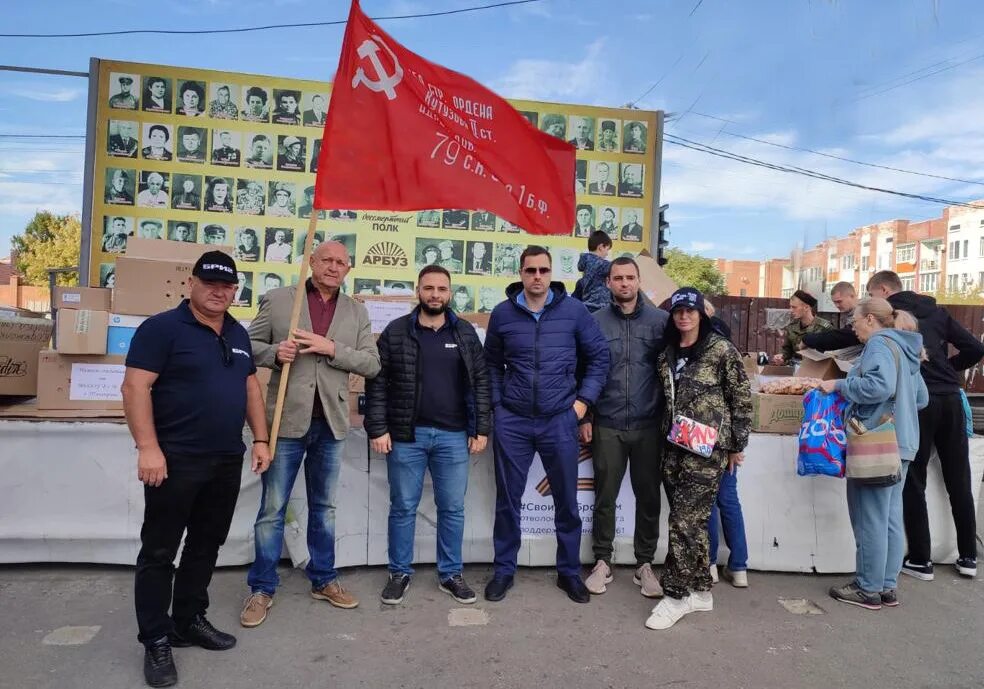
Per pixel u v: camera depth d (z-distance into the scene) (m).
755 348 11.40
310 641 3.11
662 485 4.01
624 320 3.77
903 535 3.83
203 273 2.70
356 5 3.46
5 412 3.77
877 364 3.47
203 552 2.96
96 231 5.82
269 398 3.38
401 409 3.49
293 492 3.84
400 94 3.54
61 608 3.35
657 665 2.98
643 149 6.47
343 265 3.38
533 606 3.55
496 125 3.74
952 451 4.09
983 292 41.50
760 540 4.11
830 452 3.61
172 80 5.88
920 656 3.13
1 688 2.64
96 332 3.72
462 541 3.74
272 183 6.01
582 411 3.61
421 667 2.91
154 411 2.72
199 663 2.89
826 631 3.36
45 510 3.72
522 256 3.59
